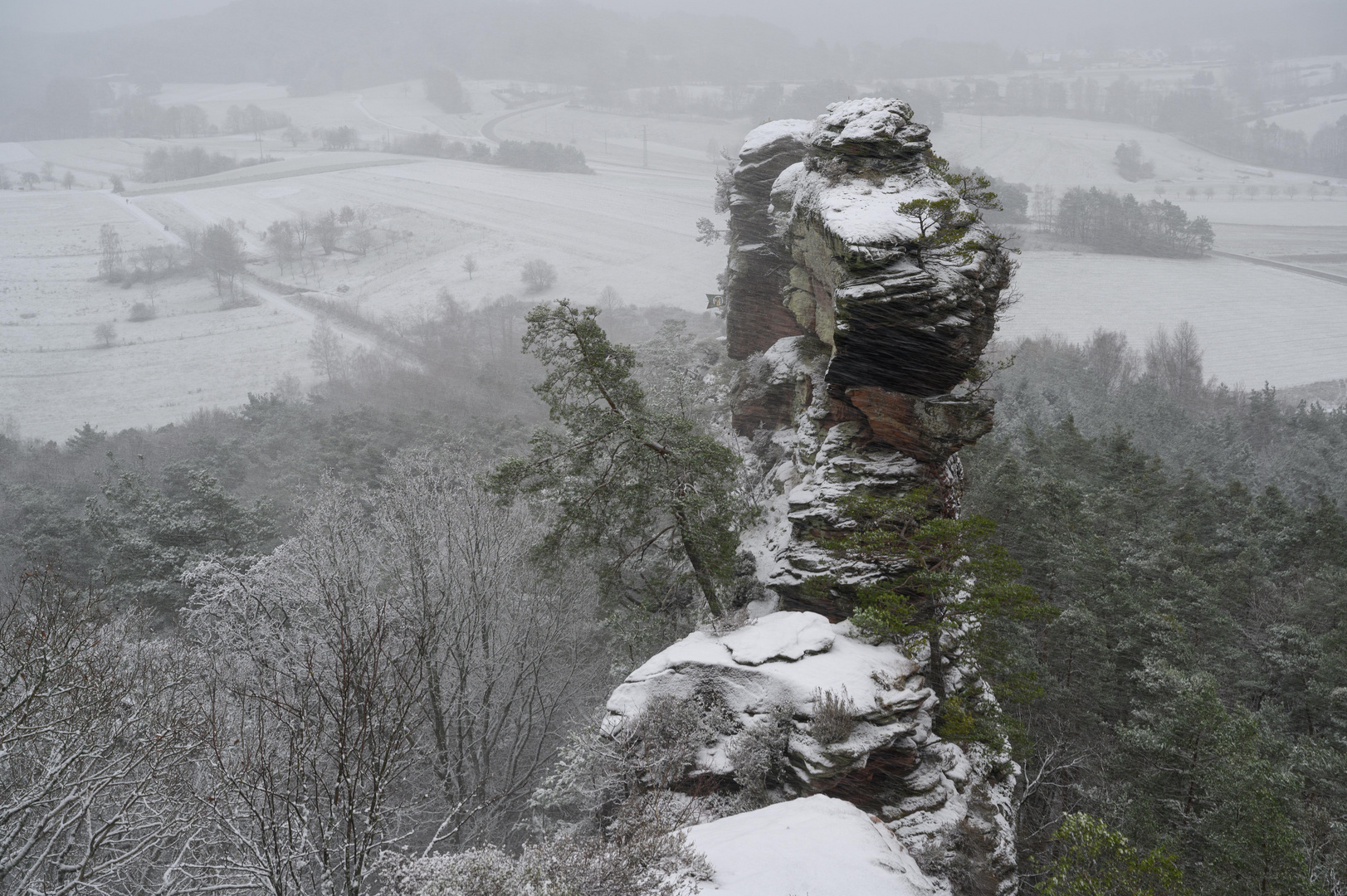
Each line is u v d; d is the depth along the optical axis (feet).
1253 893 65.10
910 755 67.82
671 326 194.49
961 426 87.15
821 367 125.49
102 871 45.06
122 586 126.31
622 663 106.11
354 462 199.41
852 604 85.66
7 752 46.37
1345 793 80.33
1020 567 76.13
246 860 42.68
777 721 67.77
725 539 89.30
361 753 40.11
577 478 88.89
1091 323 508.94
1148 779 84.43
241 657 85.15
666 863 42.65
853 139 100.42
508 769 99.66
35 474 312.09
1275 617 130.82
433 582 97.86
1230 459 245.65
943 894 54.34
